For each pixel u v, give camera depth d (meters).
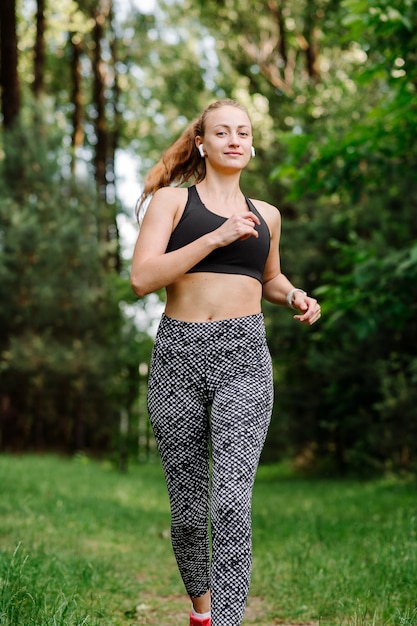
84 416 16.66
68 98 24.20
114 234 20.64
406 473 12.02
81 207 16.78
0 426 15.76
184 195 2.85
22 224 15.29
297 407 15.45
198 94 17.77
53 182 16.23
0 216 15.59
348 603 3.81
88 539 6.05
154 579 4.81
